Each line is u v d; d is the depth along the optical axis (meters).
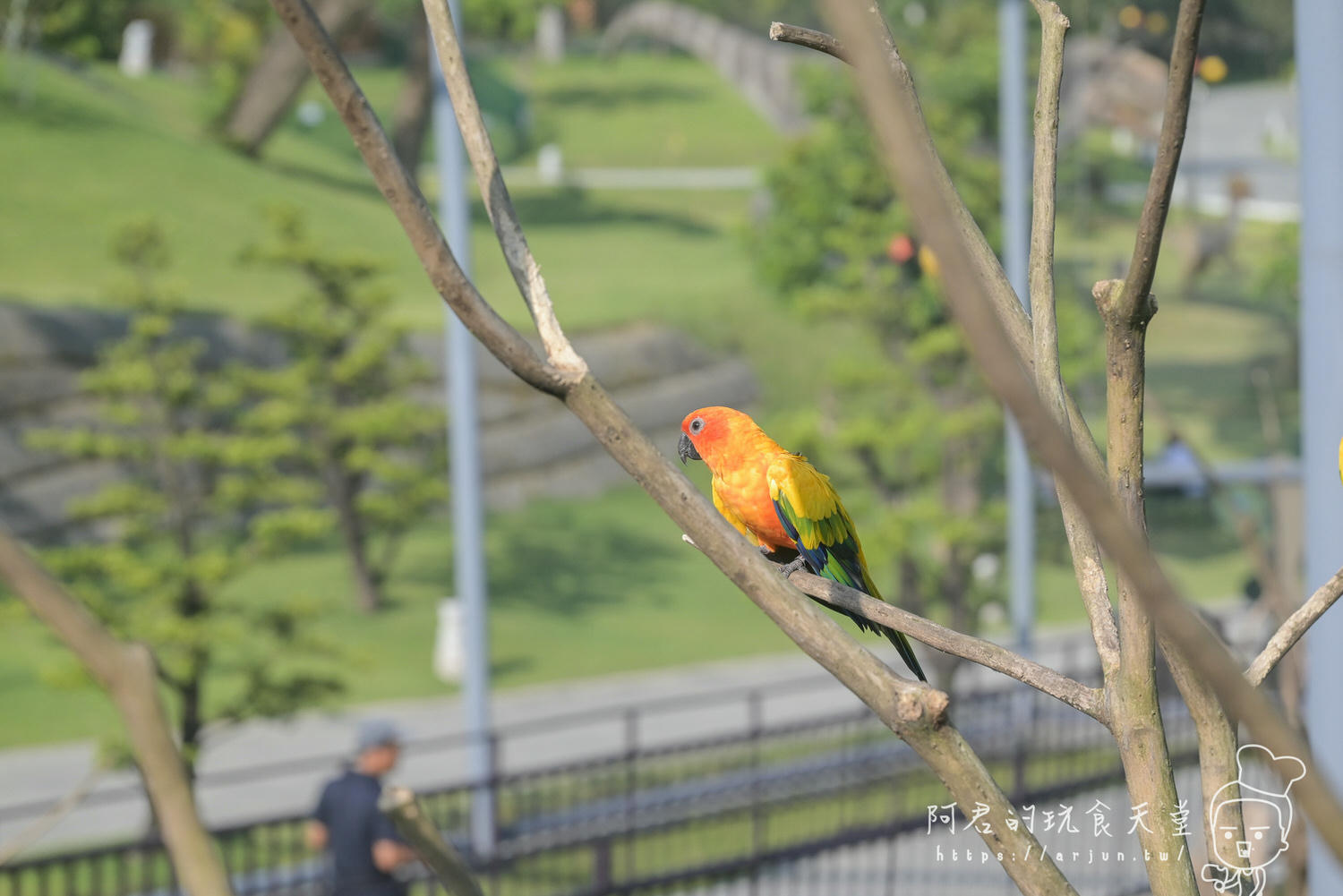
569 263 38.56
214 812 14.86
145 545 21.17
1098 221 23.12
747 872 10.94
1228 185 27.58
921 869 11.47
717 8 80.69
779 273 20.81
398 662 20.59
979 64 24.08
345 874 7.27
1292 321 27.52
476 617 13.09
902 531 18.03
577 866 12.13
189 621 13.17
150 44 50.56
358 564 22.67
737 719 18.84
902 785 12.27
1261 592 17.94
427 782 16.11
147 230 15.39
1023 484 16.67
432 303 31.14
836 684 20.58
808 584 2.08
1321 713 4.87
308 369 19.88
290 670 19.56
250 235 32.94
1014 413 0.78
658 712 19.16
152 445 14.93
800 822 13.50
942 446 19.75
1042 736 13.89
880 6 1.76
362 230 35.47
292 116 48.19
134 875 12.03
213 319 26.61
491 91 57.78
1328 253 4.75
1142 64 22.25
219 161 37.69
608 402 1.46
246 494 14.96
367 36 59.97
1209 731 1.79
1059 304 18.31
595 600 24.38
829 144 20.73
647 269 38.09
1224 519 24.39
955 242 0.79
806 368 34.19
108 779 15.50
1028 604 16.73
